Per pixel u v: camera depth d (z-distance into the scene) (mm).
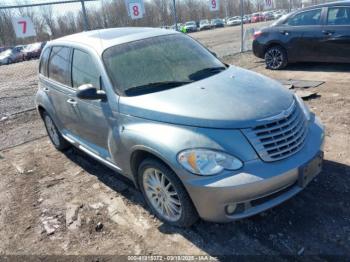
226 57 12688
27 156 5684
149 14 25031
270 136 2922
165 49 4129
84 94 3549
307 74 8766
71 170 4961
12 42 17344
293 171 2924
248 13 54625
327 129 5176
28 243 3498
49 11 12078
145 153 3299
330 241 2992
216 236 3215
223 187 2723
